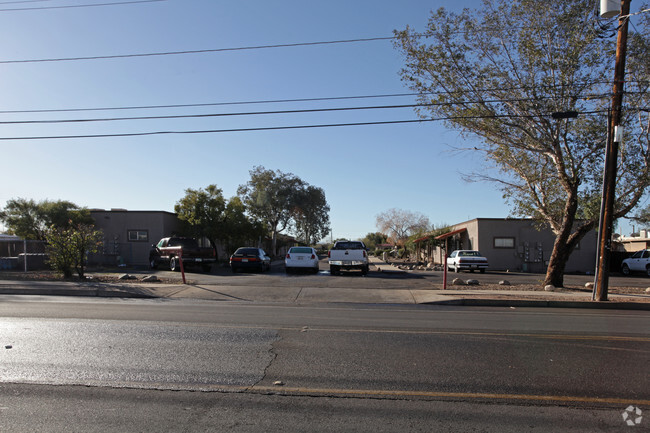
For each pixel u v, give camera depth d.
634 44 15.02
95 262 29.75
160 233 29.98
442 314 11.34
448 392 5.14
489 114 16.03
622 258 32.12
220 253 37.41
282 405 4.72
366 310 12.00
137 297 14.62
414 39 15.71
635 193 16.47
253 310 11.48
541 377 5.70
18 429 4.11
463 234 36.84
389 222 66.62
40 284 16.30
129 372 5.72
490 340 7.79
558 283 17.86
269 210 58.31
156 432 4.07
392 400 4.89
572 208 17.17
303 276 22.27
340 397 4.96
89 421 4.29
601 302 13.81
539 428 4.23
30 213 28.11
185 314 10.38
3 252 29.84
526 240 32.47
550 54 15.13
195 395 4.97
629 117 15.71
